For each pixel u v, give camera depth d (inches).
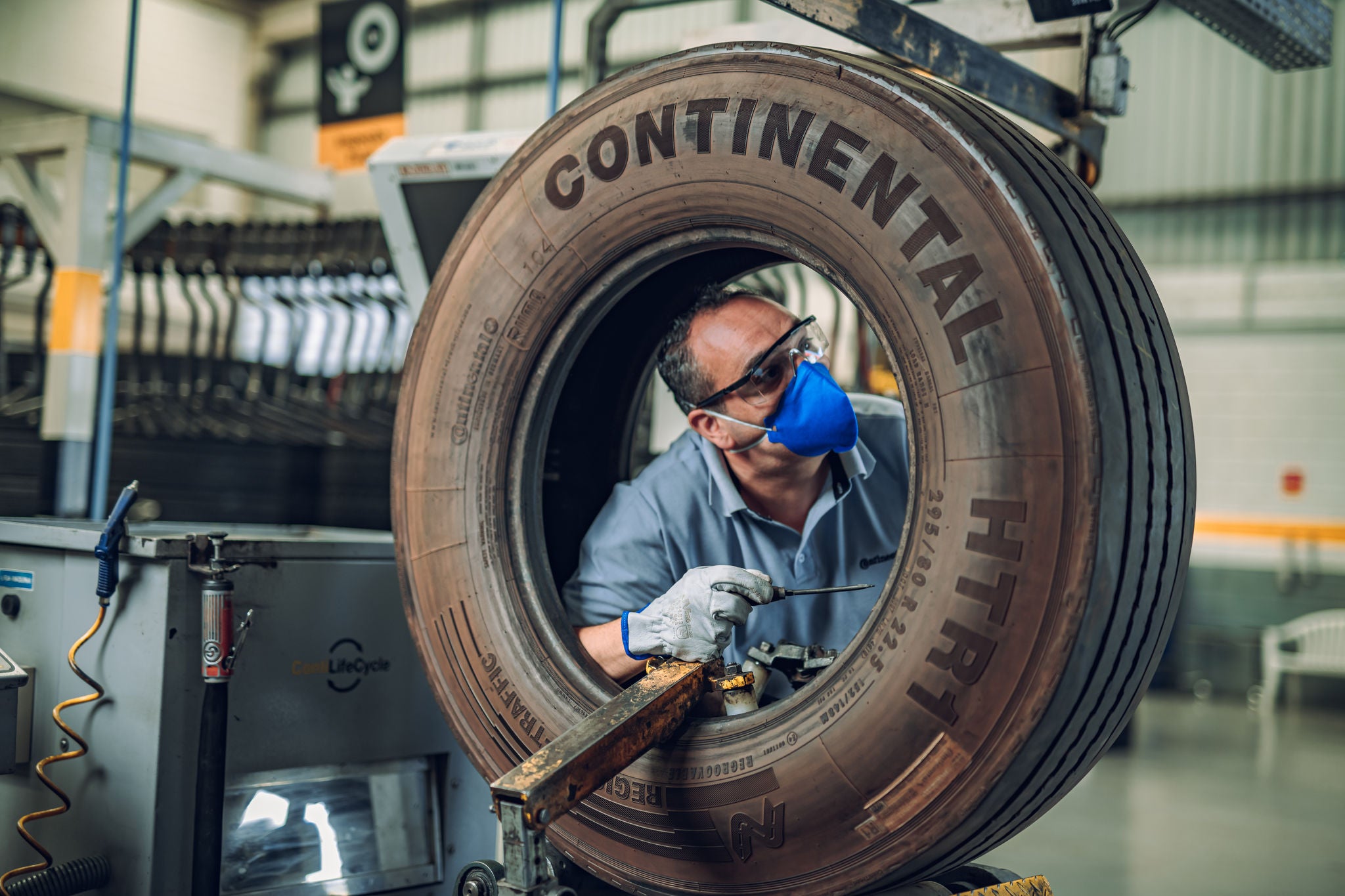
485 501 51.1
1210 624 281.7
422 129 336.8
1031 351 37.1
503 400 51.3
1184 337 286.8
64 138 109.2
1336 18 271.6
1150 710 249.1
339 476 127.5
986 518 37.8
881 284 40.8
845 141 41.1
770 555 58.7
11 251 128.3
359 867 63.4
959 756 38.1
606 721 41.1
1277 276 273.1
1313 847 130.3
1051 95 72.7
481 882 48.9
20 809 64.6
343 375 139.4
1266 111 279.9
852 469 58.4
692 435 61.4
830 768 40.8
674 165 45.9
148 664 57.4
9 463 115.6
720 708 52.1
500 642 50.1
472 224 52.7
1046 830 134.7
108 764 59.2
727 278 60.3
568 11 310.3
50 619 63.8
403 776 66.6
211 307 142.8
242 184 145.7
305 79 341.4
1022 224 37.5
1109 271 39.9
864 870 40.7
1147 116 292.7
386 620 65.8
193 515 123.8
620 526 58.1
